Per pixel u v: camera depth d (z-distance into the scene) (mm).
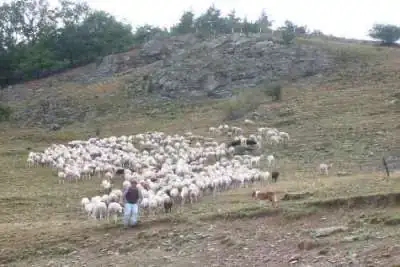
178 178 28750
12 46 92938
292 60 68188
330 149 38438
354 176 27828
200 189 26562
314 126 45500
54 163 38875
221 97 64375
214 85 66438
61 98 72000
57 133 56312
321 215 19328
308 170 33188
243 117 53250
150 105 65125
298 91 59500
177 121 56719
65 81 82438
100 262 18000
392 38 89312
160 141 45375
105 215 23422
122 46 94875
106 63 85312
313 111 50281
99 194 30609
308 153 38281
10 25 96938
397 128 40938
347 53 69812
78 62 92938
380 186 22578
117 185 32906
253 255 16562
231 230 19203
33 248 19938
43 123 65875
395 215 17578
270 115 52094
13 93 79250
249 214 20344
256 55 70500
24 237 21047
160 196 23672
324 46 73125
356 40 89750
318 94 56594
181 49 82000
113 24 99375
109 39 96062
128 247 19047
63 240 20406
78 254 19125
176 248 18375
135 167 36156
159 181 28828
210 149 40094
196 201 25484
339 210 19531
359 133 41031
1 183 34750
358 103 50719
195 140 46125
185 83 68000
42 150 47281
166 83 68750
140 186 25281
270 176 30453
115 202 23656
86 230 21172
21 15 98375
